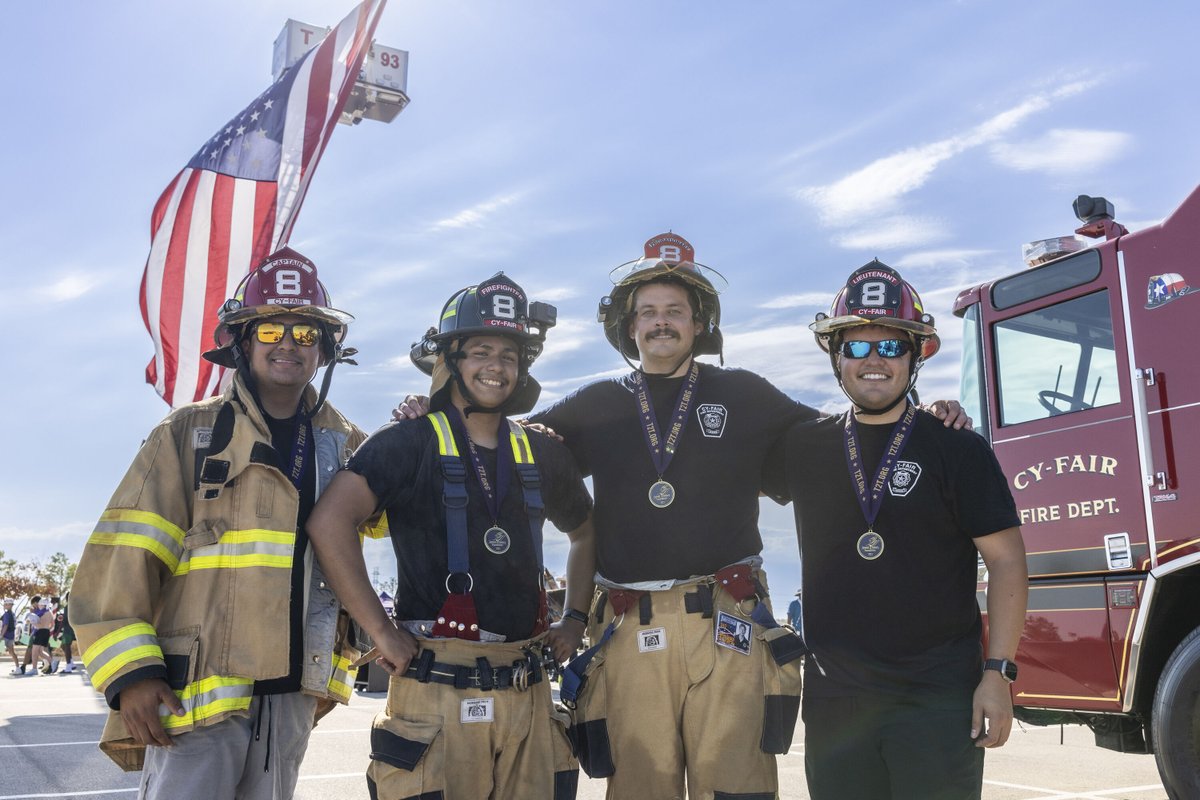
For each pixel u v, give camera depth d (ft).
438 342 9.87
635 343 11.54
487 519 9.50
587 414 11.02
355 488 9.09
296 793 18.84
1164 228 14.61
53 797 18.17
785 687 9.98
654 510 10.34
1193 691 13.26
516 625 9.43
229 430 8.99
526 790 9.23
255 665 8.46
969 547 9.68
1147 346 14.52
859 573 9.63
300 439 9.60
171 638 8.52
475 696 8.99
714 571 10.25
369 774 9.11
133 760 9.05
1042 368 16.14
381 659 8.91
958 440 9.66
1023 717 16.10
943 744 9.07
